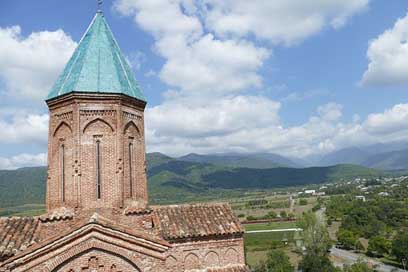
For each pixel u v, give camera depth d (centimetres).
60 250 2131
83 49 2589
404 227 15000
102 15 2742
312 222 11206
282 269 10600
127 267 2250
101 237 2202
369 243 13788
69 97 2400
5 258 2169
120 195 2389
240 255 2900
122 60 2689
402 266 12275
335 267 10762
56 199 2423
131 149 2547
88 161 2373
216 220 2936
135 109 2598
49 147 2509
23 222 2448
